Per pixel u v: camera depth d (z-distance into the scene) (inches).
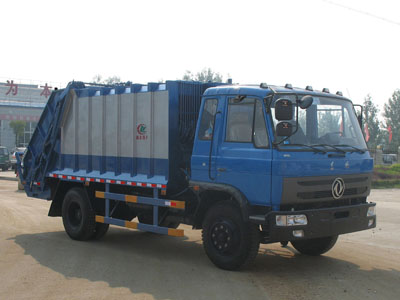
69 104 408.8
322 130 294.0
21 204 616.7
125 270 291.3
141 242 390.3
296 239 264.2
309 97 267.4
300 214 265.6
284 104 258.1
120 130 359.3
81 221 388.2
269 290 248.7
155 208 331.6
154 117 330.3
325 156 280.5
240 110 287.4
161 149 324.8
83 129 394.3
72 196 398.0
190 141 329.1
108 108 370.0
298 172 267.0
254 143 276.8
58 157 422.9
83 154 394.6
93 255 335.9
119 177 356.2
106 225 398.6
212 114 303.3
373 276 281.3
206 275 278.5
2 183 970.7
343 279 273.3
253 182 274.2
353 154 298.2
